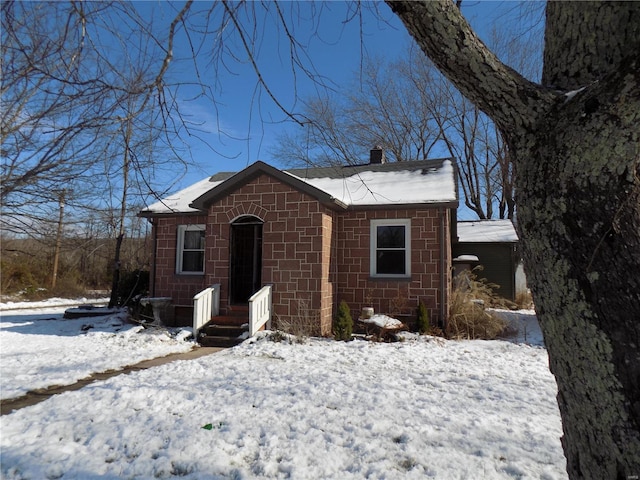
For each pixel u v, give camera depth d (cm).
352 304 1075
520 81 169
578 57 177
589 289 142
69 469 346
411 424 430
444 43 167
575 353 149
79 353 816
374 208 1058
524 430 417
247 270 1244
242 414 453
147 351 836
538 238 158
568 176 147
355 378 610
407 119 2159
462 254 1712
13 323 1244
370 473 337
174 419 439
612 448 141
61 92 211
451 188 1076
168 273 1229
